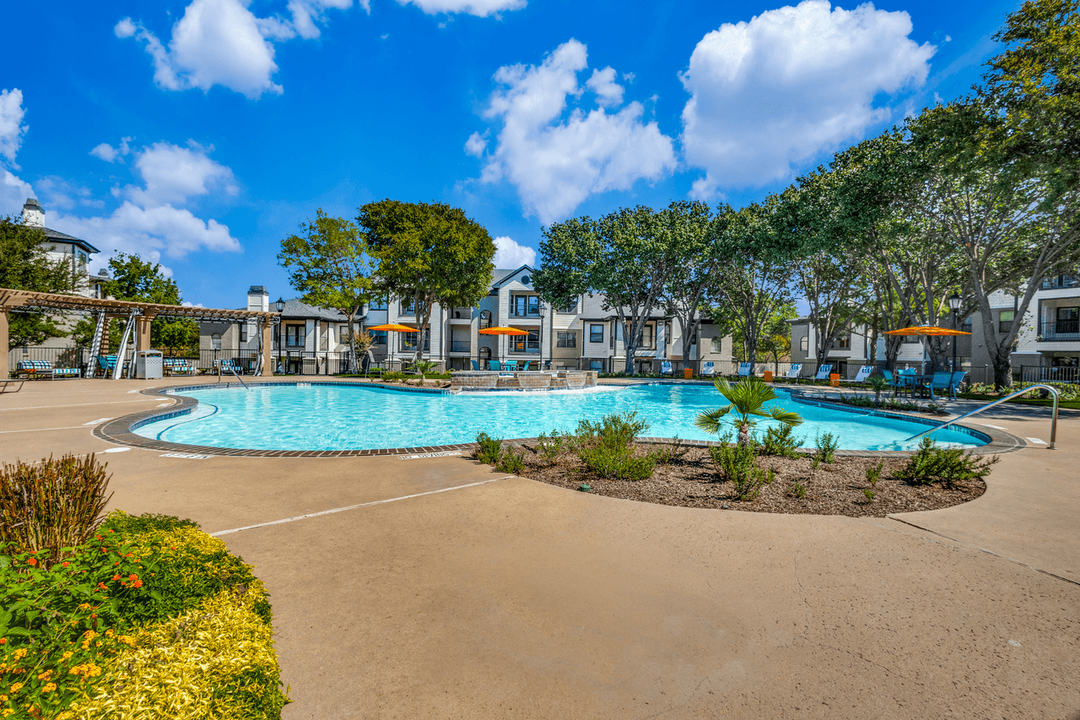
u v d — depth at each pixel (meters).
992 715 1.99
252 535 3.97
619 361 43.38
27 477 2.85
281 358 40.50
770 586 3.15
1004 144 15.89
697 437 11.80
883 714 1.99
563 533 4.11
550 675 2.23
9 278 26.52
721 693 2.11
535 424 13.58
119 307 25.16
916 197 19.66
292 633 2.53
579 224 35.06
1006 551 3.76
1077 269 20.23
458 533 4.08
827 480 6.03
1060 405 15.46
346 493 5.26
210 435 11.44
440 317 41.47
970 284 23.70
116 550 2.43
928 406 14.65
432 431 12.31
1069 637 2.56
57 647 1.76
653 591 3.07
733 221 30.38
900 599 2.98
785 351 58.41
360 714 1.95
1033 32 15.62
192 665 1.78
